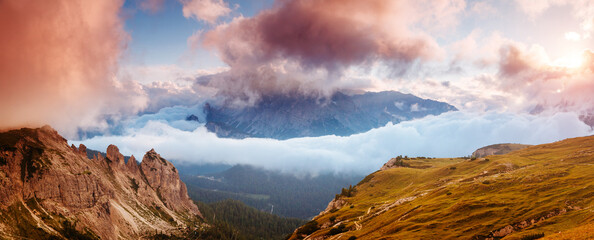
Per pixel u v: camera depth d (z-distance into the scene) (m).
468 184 159.25
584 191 106.12
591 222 82.50
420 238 102.00
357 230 152.75
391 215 149.25
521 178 145.12
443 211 122.25
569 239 70.50
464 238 96.69
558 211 97.19
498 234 95.25
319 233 170.75
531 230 89.56
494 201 117.25
